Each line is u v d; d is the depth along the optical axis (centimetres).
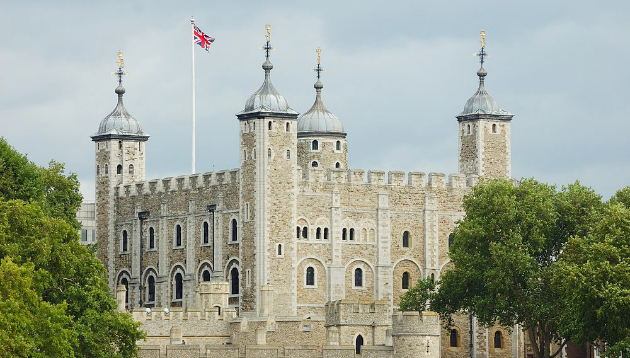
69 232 15388
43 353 14062
